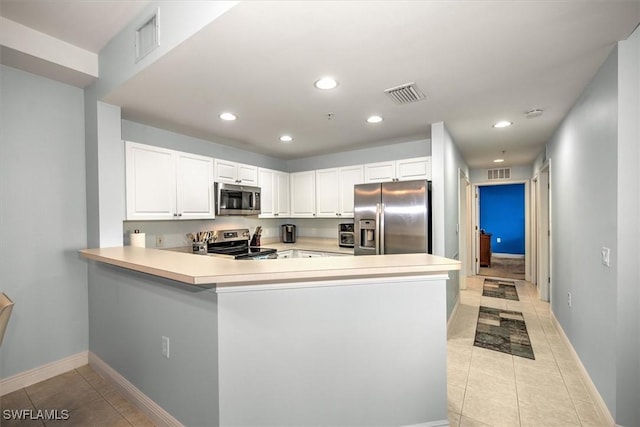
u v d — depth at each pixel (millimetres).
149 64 1854
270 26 1483
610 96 1806
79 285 2525
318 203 4496
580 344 2461
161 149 2977
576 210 2559
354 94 2346
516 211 8461
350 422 1625
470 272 6281
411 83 2154
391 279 1657
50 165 2371
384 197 3408
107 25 2020
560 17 1444
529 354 2783
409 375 1687
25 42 1998
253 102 2504
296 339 1571
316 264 1646
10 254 2195
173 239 3453
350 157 4422
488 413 1956
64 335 2445
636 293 1676
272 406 1551
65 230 2447
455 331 3346
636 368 1684
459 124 3156
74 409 2006
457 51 1743
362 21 1458
